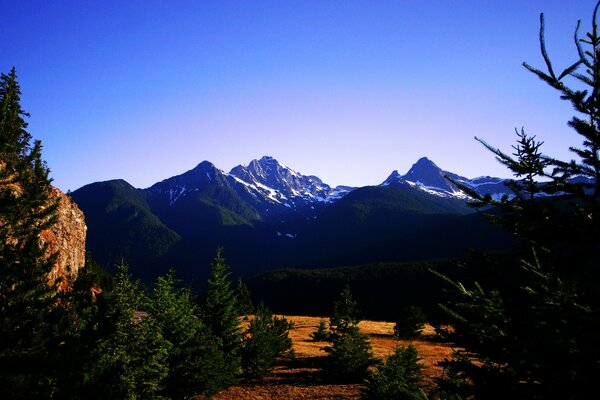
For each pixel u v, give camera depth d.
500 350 5.89
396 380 15.59
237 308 25.05
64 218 23.19
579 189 4.66
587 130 4.53
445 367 6.59
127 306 12.52
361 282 136.25
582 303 4.76
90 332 8.70
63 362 8.16
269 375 27.34
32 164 9.89
